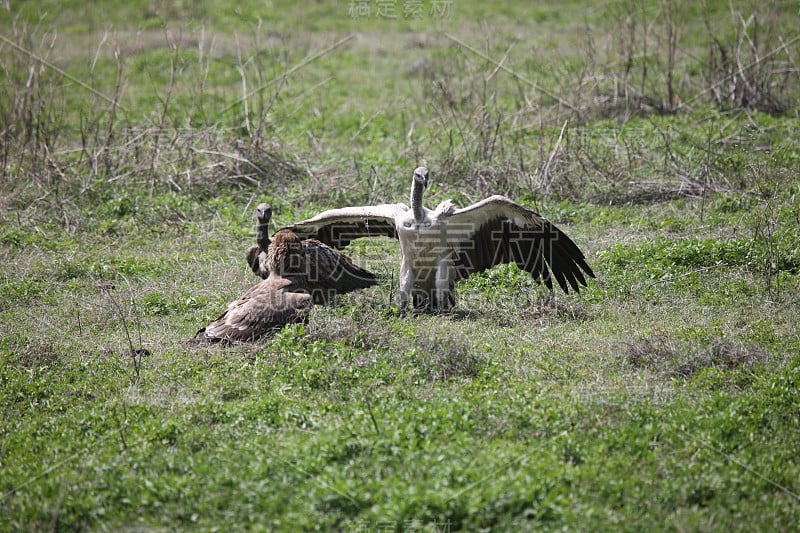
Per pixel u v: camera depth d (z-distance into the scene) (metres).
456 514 12.04
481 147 29.36
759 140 29.52
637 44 38.59
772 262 21.25
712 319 18.89
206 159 29.23
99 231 25.89
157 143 29.59
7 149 29.22
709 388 15.71
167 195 27.72
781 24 38.12
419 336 17.95
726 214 25.11
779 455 13.50
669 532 11.81
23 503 12.57
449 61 38.81
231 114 34.56
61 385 16.64
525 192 27.11
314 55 43.34
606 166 28.12
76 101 38.12
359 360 16.84
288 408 15.01
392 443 13.59
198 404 15.37
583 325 19.00
